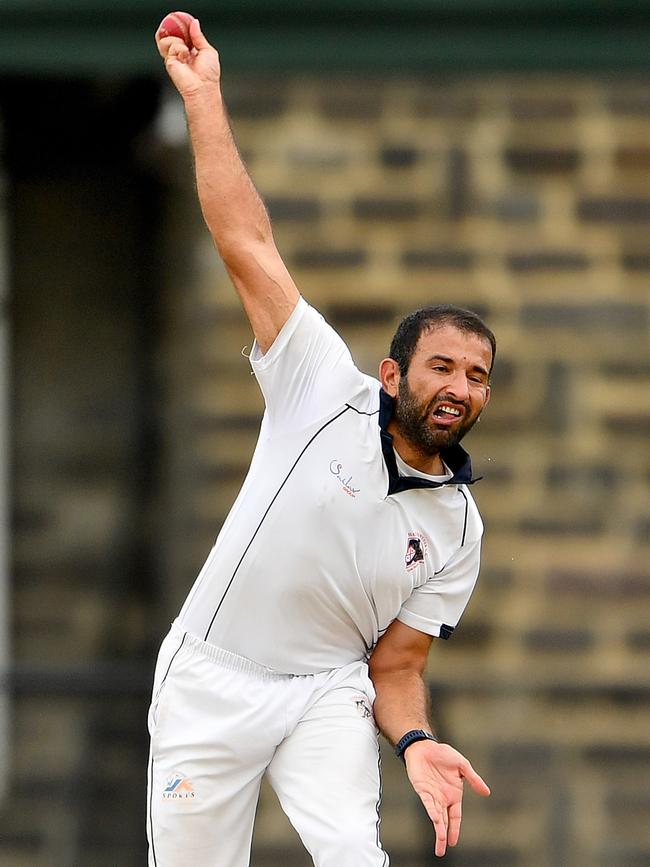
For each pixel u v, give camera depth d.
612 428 25.23
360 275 25.30
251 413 25.08
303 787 15.41
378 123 25.36
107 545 25.47
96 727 24.81
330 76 25.38
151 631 25.28
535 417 25.27
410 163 25.39
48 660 25.44
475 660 25.00
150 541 25.38
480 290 25.31
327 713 15.53
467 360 14.52
